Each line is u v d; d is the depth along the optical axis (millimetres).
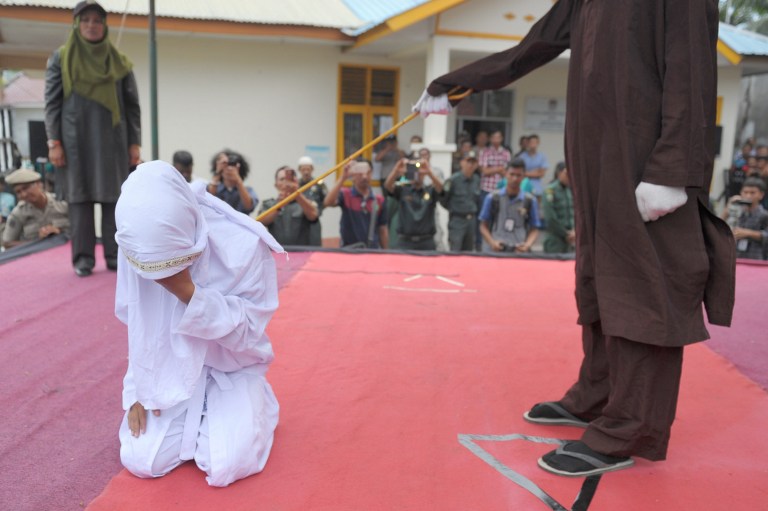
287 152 10078
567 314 4188
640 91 2066
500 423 2633
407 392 2906
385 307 4238
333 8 9984
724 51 9586
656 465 2330
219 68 9602
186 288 2029
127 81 4859
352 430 2529
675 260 2109
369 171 6609
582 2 2361
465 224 7449
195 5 9242
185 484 2129
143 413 2209
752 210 6730
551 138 11586
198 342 2135
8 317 3920
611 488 2168
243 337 2188
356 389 2918
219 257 2191
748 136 16625
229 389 2240
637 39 2066
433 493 2117
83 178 4758
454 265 5660
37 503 2045
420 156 7859
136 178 1974
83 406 2744
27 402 2777
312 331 3707
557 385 3025
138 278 2078
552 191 6891
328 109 10156
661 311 2066
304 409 2703
